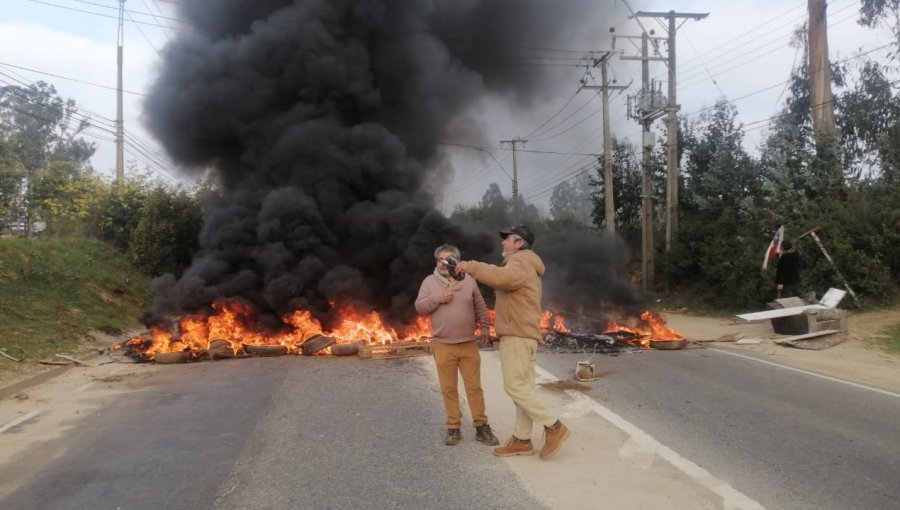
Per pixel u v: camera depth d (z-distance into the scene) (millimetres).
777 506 4012
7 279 12656
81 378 8516
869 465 4793
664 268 22438
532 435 5539
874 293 14211
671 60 22156
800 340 11031
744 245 17844
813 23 18141
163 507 4102
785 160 17844
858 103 18938
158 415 6473
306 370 8867
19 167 24422
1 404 7008
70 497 4281
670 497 4137
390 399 6973
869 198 15914
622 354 10273
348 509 4016
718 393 7301
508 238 4984
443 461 4871
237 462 4949
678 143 25031
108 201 20469
